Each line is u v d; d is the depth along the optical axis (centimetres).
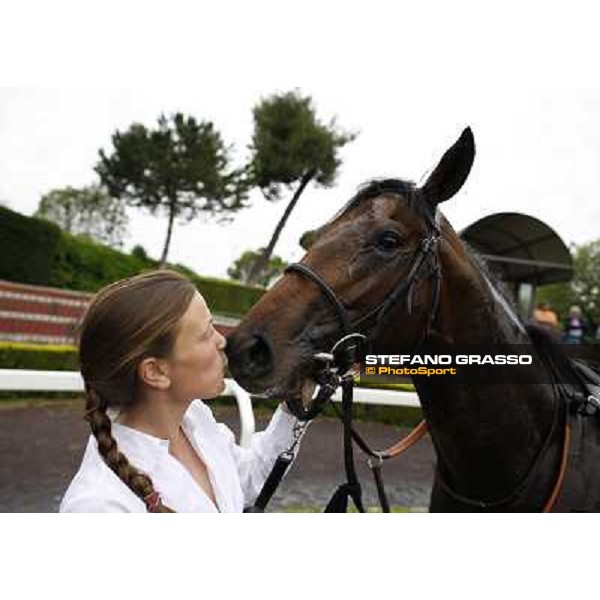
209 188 1480
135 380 103
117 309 99
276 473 143
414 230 160
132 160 1467
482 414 165
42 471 376
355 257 156
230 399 607
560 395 180
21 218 1083
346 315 154
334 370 151
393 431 626
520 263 984
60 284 1175
